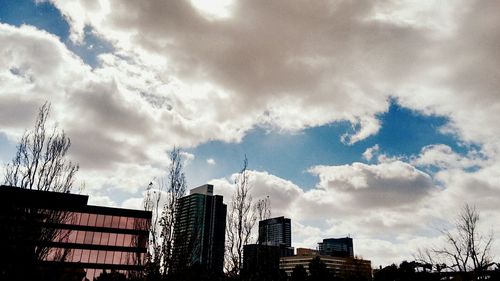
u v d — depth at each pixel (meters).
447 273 23.66
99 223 67.06
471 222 22.03
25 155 16.98
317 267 69.38
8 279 14.12
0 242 14.38
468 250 21.36
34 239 15.27
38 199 16.11
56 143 17.89
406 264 44.88
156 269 19.41
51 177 17.06
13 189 15.58
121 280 29.47
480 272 20.73
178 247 20.14
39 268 15.20
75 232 64.56
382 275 50.03
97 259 64.06
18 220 15.12
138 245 20.92
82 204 67.31
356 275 67.56
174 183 22.58
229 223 23.86
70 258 61.81
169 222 20.86
